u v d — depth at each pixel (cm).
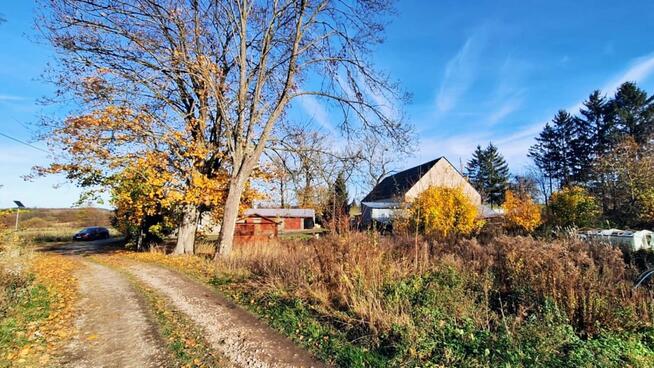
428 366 415
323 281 724
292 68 1521
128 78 1418
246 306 707
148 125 1473
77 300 779
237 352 481
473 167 6975
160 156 1512
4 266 794
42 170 1451
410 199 2230
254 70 1634
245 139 1548
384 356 451
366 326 532
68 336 547
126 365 446
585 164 5059
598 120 5169
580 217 2467
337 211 935
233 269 1083
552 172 5812
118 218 2142
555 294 586
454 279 706
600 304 551
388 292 631
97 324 607
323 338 517
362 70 1575
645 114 4528
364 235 841
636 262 1037
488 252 976
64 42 1358
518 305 620
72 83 1375
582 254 752
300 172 1789
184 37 1485
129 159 1470
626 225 2380
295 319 597
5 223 1108
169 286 928
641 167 2631
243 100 1518
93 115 1373
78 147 1393
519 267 736
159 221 2059
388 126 1602
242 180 1484
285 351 483
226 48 1698
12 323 570
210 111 1727
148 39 1423
